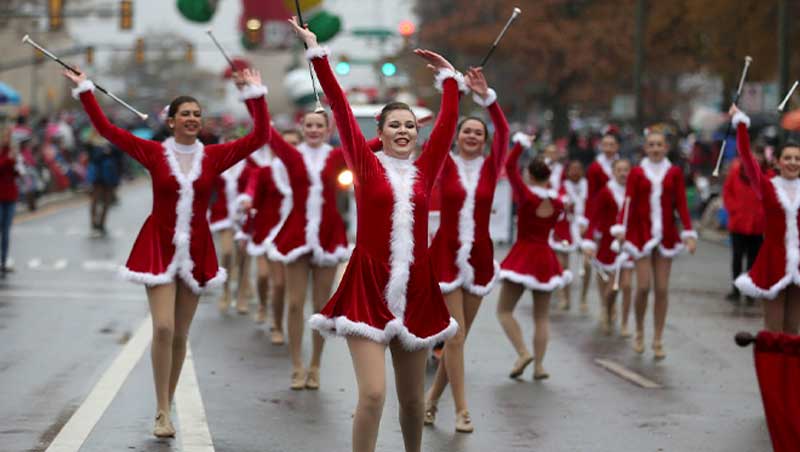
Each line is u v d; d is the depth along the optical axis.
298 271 23.80
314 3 57.50
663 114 116.50
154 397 22.05
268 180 28.66
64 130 98.00
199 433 19.50
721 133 82.19
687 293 39.53
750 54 73.12
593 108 131.38
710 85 118.12
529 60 111.69
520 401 22.70
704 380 24.92
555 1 109.00
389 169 15.61
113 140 19.42
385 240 15.37
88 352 26.53
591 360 27.31
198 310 34.44
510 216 54.28
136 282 19.16
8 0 149.62
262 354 27.09
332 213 24.33
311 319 15.50
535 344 24.94
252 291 38.25
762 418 21.36
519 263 24.59
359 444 15.16
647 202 27.97
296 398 22.41
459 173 21.28
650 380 24.86
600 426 20.64
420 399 15.84
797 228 22.91
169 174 19.36
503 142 20.77
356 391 23.14
